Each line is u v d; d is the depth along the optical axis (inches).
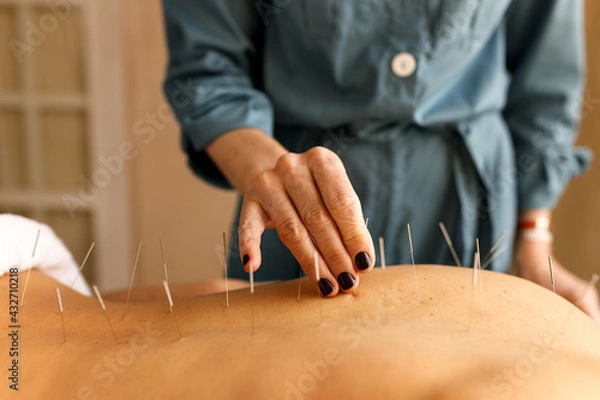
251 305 25.2
